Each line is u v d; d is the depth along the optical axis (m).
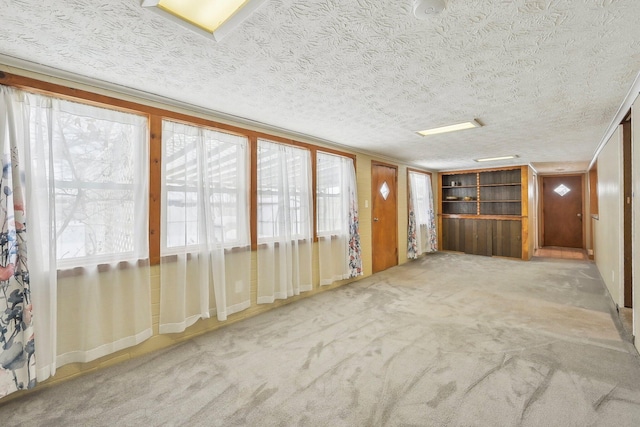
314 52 1.78
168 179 2.58
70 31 1.55
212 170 2.90
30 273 1.88
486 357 2.23
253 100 2.58
